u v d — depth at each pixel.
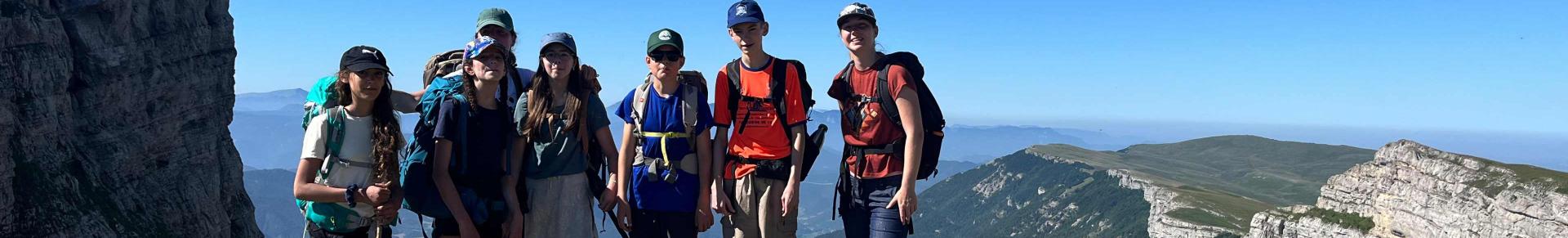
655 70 8.26
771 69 8.48
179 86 83.25
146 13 79.25
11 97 62.38
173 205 80.12
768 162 8.59
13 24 63.31
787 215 8.73
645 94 8.48
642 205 8.41
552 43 7.59
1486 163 97.94
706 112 8.49
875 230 8.32
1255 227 132.50
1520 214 86.69
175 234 79.50
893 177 8.33
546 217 8.07
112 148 73.44
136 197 75.50
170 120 81.75
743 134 8.67
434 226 8.03
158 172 79.88
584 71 8.15
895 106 8.14
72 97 71.31
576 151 8.12
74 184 67.75
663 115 8.35
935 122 8.36
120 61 74.81
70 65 69.75
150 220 76.06
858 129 8.46
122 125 75.56
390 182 7.69
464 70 7.59
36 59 65.19
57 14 69.75
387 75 7.68
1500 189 91.69
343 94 7.65
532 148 8.04
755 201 8.79
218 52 91.19
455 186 7.60
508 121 7.87
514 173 8.02
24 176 61.59
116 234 68.81
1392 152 113.81
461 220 7.48
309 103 7.89
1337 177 124.12
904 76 8.05
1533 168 91.50
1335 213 121.06
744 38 8.36
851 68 8.56
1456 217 95.81
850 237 8.81
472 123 7.57
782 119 8.52
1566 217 80.25
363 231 8.16
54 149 66.50
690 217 8.46
